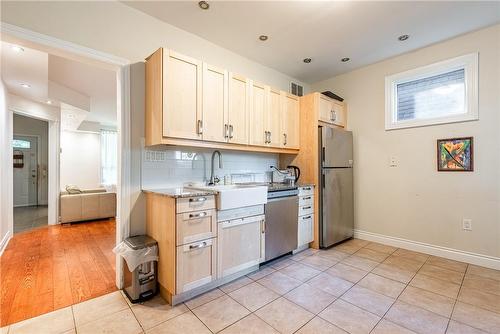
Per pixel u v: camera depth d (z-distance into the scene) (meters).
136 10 2.19
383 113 3.29
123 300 1.92
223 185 2.84
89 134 6.80
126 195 2.14
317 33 2.58
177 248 1.81
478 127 2.58
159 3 2.10
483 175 2.56
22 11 1.67
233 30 2.52
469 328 1.58
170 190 2.24
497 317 1.69
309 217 3.12
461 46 2.67
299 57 3.14
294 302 1.89
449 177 2.77
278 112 3.10
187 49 2.54
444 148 2.80
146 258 1.93
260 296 1.97
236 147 2.64
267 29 2.50
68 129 6.40
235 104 2.58
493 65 2.49
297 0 2.05
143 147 2.26
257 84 2.84
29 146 7.11
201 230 1.96
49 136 4.55
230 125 2.52
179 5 2.12
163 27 2.37
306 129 3.32
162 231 1.96
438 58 2.83
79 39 1.89
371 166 3.41
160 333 1.53
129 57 2.15
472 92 2.60
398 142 3.16
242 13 2.23
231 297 1.96
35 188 7.20
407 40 2.74
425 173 2.95
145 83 2.25
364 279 2.27
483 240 2.56
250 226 2.36
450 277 2.30
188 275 1.88
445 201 2.80
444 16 2.29
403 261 2.70
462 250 2.68
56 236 3.80
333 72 3.64
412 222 3.05
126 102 2.13
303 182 3.34
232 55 2.98
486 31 2.52
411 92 3.13
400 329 1.57
